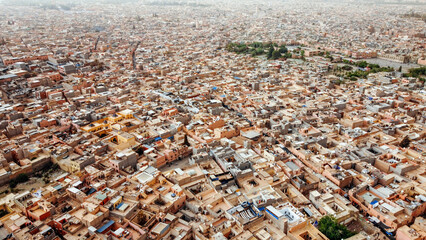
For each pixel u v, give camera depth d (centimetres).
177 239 13675
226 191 17150
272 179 17575
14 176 18925
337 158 19988
